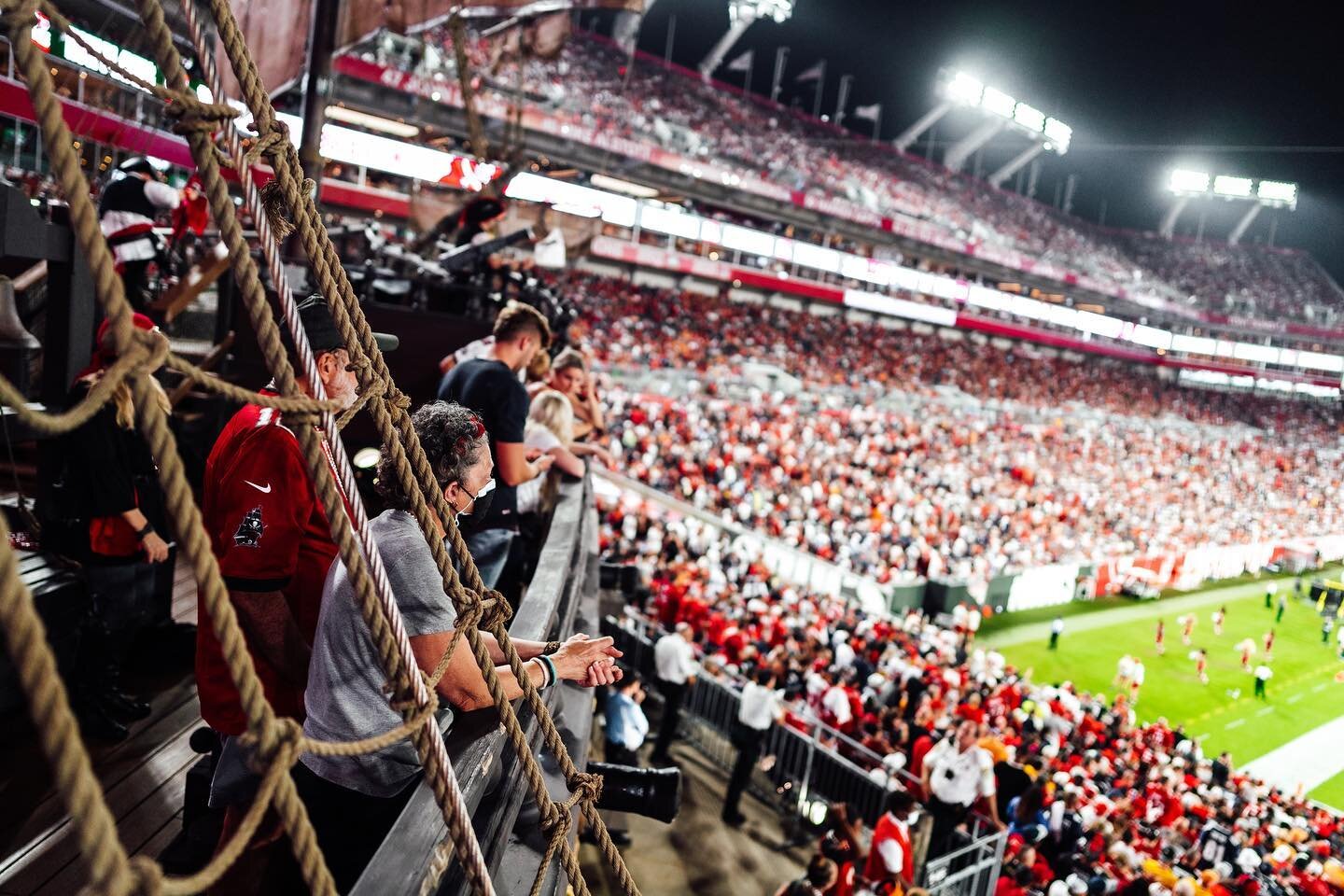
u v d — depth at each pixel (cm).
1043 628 2875
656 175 3953
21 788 327
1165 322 6662
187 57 555
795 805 1038
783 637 1451
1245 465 5269
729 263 4588
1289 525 4516
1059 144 6525
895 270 5016
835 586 2278
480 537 380
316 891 108
